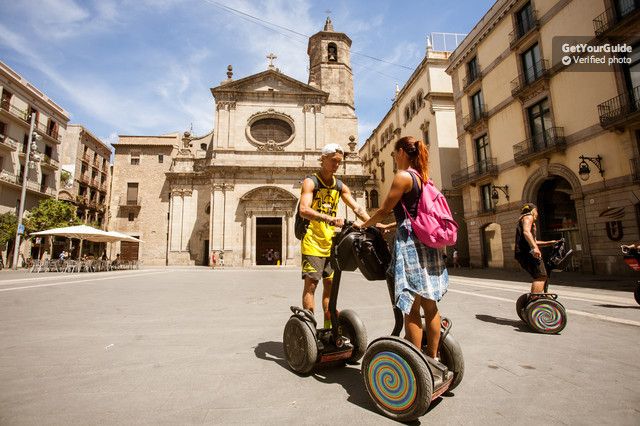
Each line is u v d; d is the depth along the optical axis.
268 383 2.23
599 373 2.38
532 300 3.77
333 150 2.68
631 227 11.31
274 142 29.25
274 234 30.47
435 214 1.88
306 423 1.68
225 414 1.76
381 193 37.41
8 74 26.38
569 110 13.68
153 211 34.66
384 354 1.82
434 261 1.97
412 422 1.69
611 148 11.98
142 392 2.04
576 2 13.34
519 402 1.91
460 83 21.55
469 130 20.34
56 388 2.09
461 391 2.08
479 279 11.70
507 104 17.31
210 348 3.06
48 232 17.39
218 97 29.78
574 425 1.63
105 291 7.61
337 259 2.38
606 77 12.16
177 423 1.65
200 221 29.69
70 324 4.03
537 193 15.67
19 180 27.62
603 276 11.44
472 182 19.86
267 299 6.54
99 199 40.16
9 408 1.78
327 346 2.53
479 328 3.86
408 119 29.66
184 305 5.67
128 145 35.59
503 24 17.64
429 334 2.01
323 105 30.72
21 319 4.32
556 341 3.27
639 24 11.20
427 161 2.09
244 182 28.28
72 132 35.38
